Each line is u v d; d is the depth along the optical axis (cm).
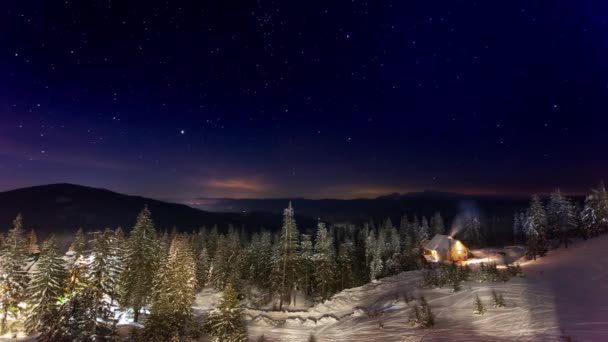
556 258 3756
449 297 2609
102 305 3231
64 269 3609
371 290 3947
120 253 4200
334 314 3550
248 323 3603
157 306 3238
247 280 6562
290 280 5300
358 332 2383
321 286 5641
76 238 3800
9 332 3575
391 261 6128
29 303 3466
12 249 3841
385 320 2511
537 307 1967
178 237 6078
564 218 5841
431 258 5772
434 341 1781
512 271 2991
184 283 3466
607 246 3806
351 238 9812
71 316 2995
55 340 2897
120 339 3162
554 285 2444
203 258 6303
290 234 5372
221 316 2955
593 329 1491
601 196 5347
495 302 2164
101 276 3325
